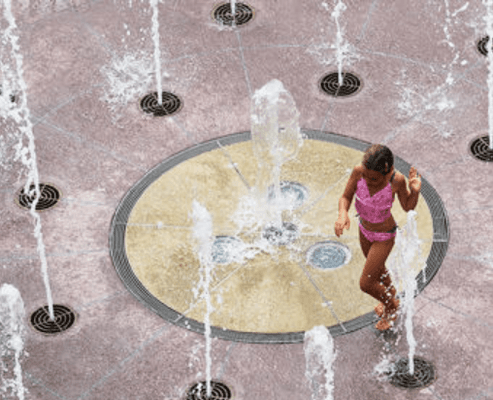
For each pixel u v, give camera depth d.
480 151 12.62
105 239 11.73
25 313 10.91
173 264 11.36
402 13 14.98
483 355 10.23
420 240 11.45
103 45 14.70
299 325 10.59
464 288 10.92
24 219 12.05
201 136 13.07
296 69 14.07
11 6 15.49
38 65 14.39
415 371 10.08
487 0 15.07
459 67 13.96
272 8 15.22
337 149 12.73
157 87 13.82
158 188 12.33
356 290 10.93
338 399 9.85
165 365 10.27
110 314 10.85
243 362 10.24
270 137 12.95
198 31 14.87
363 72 13.96
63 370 10.30
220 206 12.02
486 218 11.72
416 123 13.08
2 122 13.39
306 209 11.94
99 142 13.06
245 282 11.09
